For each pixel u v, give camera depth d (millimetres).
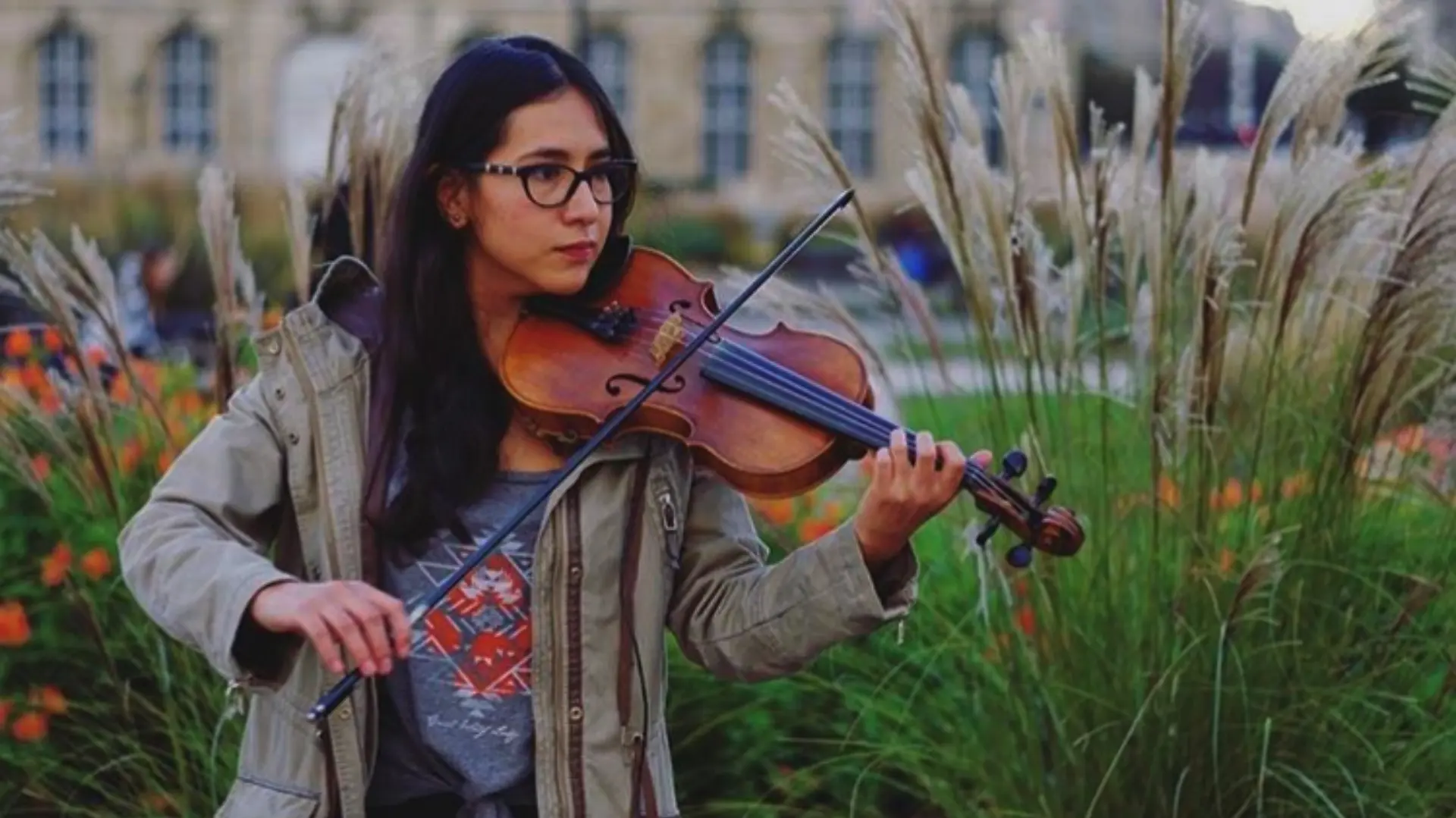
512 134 2799
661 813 2781
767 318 4609
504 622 2746
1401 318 4273
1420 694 4379
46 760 4648
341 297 2863
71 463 4770
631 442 2828
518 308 2939
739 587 2830
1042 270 4508
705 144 41594
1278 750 4277
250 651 2582
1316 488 4406
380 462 2758
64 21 41562
